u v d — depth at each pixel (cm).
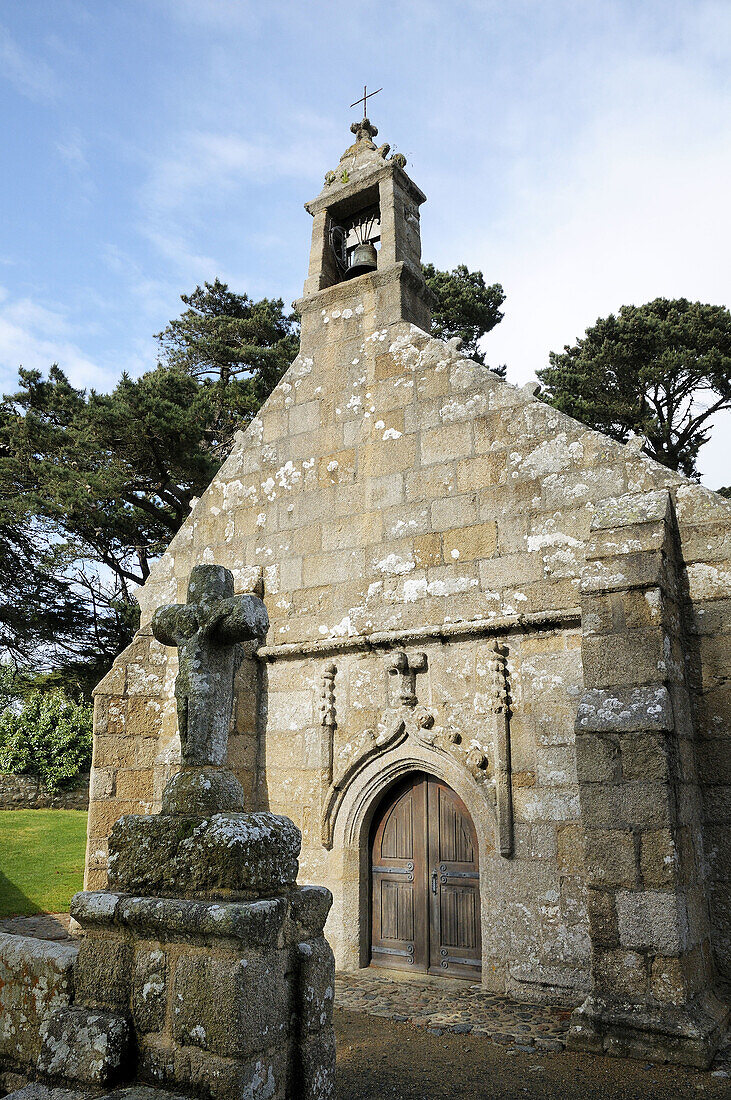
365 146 1030
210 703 418
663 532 602
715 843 604
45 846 1441
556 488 741
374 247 993
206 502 990
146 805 919
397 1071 490
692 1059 486
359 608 833
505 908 679
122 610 1866
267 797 848
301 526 902
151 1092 330
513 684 721
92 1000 366
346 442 893
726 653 622
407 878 766
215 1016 327
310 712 841
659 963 517
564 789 676
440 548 794
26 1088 349
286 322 2377
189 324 2330
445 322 2286
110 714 927
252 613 417
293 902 369
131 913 357
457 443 811
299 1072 348
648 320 2152
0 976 398
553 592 718
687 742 600
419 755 755
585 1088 461
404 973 736
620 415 2156
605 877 545
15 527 1753
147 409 1709
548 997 642
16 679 2116
